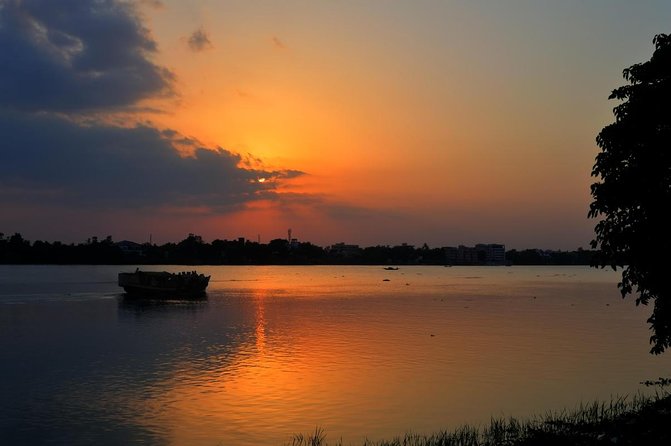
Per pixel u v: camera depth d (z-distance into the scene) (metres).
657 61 26.64
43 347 64.56
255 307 120.56
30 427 34.31
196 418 36.16
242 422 35.34
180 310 112.44
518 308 116.94
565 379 47.03
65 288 183.75
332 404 39.44
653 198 25.89
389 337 72.75
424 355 58.72
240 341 69.44
